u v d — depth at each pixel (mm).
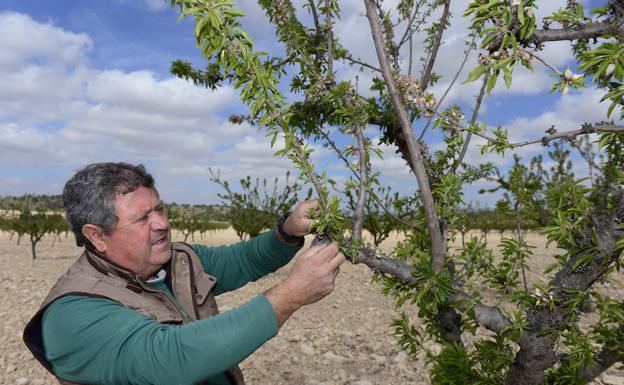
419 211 1909
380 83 2107
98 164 1652
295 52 1888
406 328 2006
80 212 1554
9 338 5797
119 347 1313
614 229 1216
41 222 15414
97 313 1402
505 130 1207
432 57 2057
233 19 1137
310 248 1365
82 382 1405
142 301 1551
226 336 1238
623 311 1299
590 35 1010
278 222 1988
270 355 5242
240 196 10055
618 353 1395
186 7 1137
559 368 1576
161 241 1675
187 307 1761
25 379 4477
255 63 1184
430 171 1879
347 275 10719
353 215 1397
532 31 942
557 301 1350
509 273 1581
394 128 2010
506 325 1422
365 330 6191
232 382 1823
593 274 1288
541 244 19000
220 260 2092
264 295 1312
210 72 2977
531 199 2998
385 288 1460
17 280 9984
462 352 1697
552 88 1001
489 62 978
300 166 1276
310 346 5469
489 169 1740
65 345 1388
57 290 1528
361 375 4609
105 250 1603
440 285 1338
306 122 2059
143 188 1638
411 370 4672
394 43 2170
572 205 1310
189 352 1241
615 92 942
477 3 995
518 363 1521
